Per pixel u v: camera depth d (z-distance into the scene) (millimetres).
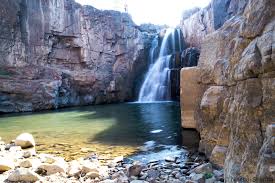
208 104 5844
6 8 20156
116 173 5121
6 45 20562
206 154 6172
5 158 6301
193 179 4602
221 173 4695
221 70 5715
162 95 27094
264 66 2930
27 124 13273
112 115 15734
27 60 21969
